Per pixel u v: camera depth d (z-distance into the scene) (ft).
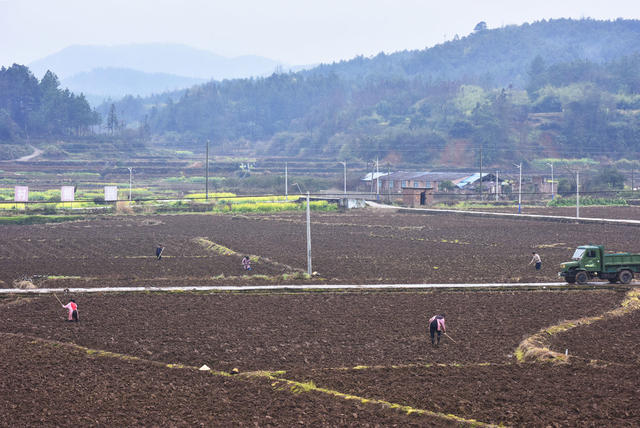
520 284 297.74
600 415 143.02
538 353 185.98
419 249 423.23
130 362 184.14
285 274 327.06
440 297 274.57
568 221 583.99
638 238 464.24
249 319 234.99
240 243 457.27
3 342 203.62
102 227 568.00
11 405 150.92
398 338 208.64
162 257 394.32
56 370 176.96
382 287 292.20
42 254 408.05
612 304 256.52
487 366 179.63
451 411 147.23
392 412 145.79
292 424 140.36
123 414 145.89
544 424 138.92
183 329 220.84
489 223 586.86
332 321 231.71
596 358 185.98
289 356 189.98
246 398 155.94
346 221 617.62
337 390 161.07
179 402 153.69
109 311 248.73
